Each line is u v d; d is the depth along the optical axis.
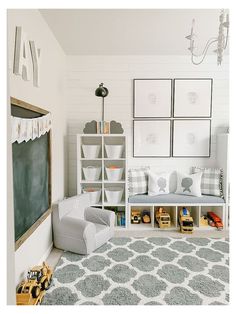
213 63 4.15
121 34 3.27
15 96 2.02
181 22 2.91
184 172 4.27
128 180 3.98
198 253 3.04
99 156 4.19
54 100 3.34
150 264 2.77
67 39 3.43
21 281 2.16
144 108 4.19
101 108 4.19
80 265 2.74
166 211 4.24
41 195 2.71
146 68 4.15
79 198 3.42
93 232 2.99
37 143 2.56
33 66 2.41
